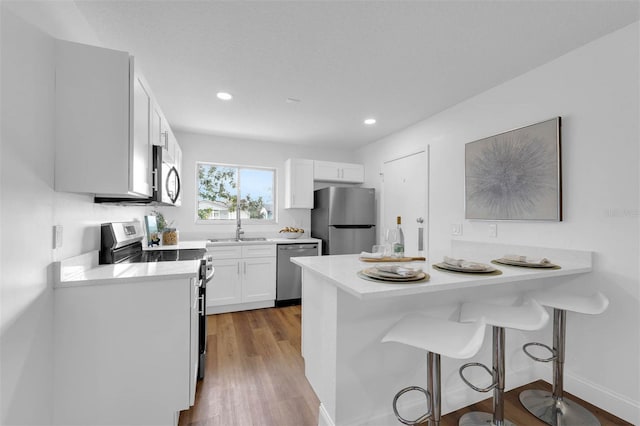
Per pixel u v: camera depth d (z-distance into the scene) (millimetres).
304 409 1729
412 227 3412
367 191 4027
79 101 1364
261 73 2223
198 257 2148
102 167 1391
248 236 4145
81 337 1330
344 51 1929
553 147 1977
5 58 989
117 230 1910
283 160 4355
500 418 1487
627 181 1661
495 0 1473
